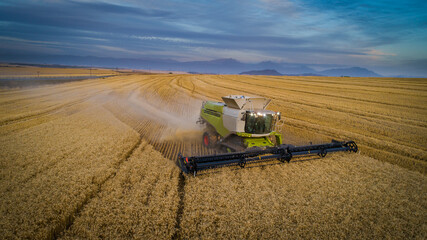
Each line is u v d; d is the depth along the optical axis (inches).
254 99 382.9
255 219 215.5
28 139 427.8
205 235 190.4
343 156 394.6
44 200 229.5
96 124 569.6
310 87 1622.8
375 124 664.4
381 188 285.7
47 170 295.9
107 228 193.2
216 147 420.2
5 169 293.9
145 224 199.8
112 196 239.0
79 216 209.9
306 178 304.0
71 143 412.5
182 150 410.9
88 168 309.3
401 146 475.5
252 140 362.3
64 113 700.7
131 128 546.6
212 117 441.1
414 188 292.7
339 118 738.8
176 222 207.6
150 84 1830.7
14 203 221.0
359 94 1274.6
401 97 1156.5
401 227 212.8
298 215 222.4
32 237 181.8
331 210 234.2
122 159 352.5
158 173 300.7
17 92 1189.1
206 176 295.4
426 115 783.7
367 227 211.3
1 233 181.3
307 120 718.5
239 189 265.9
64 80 2012.8
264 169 325.7
